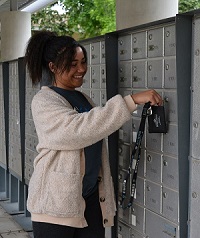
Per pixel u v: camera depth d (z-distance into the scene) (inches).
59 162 87.0
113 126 83.4
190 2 307.0
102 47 119.7
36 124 88.5
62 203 85.7
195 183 84.4
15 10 306.5
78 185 86.7
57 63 89.7
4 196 247.0
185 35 83.5
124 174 111.4
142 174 103.0
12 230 193.2
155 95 87.6
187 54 84.0
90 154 90.6
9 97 225.9
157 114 90.9
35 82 94.5
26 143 195.0
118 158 114.4
